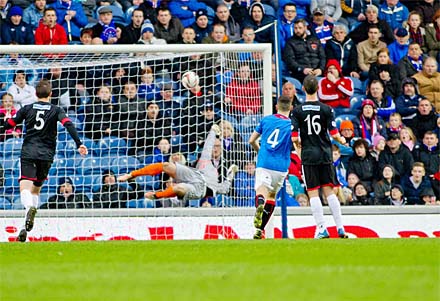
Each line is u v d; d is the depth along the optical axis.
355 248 22.50
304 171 33.12
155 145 42.69
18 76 42.66
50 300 13.31
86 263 19.22
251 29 47.22
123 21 47.91
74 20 47.62
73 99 43.69
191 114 42.81
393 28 49.97
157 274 16.72
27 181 31.89
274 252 21.55
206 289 14.25
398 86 48.06
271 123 33.53
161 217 38.47
